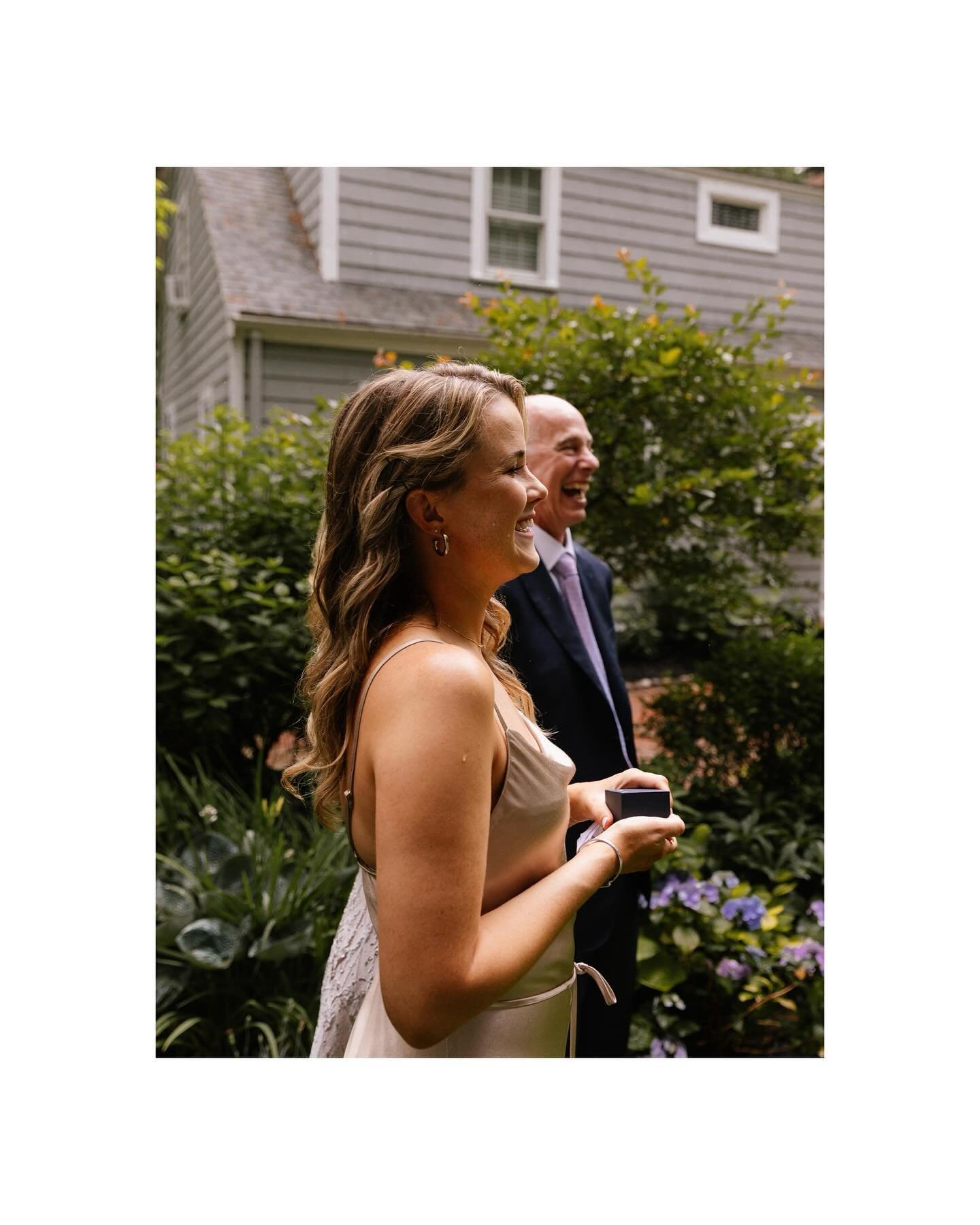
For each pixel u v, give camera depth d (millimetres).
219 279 6203
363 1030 1098
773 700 3391
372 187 6324
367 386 1001
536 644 1843
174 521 3576
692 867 2510
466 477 930
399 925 806
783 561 4801
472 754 833
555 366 3602
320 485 3723
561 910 924
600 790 1241
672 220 7219
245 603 3312
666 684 3848
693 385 3688
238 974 2205
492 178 6723
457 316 6387
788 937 2545
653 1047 2186
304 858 2402
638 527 3766
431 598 984
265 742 3402
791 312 7801
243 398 6090
